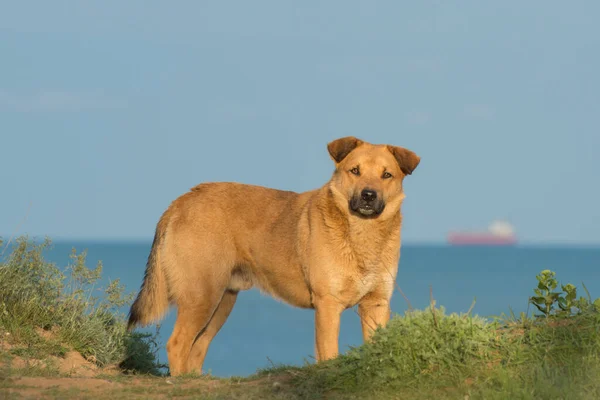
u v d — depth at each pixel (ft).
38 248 45.27
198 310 43.04
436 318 31.22
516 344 30.25
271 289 42.96
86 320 44.88
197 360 45.98
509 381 27.35
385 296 39.47
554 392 26.14
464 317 31.50
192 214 43.83
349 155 39.65
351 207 37.55
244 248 43.06
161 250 44.60
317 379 31.01
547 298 32.48
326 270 38.32
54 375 36.55
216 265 43.06
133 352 46.14
